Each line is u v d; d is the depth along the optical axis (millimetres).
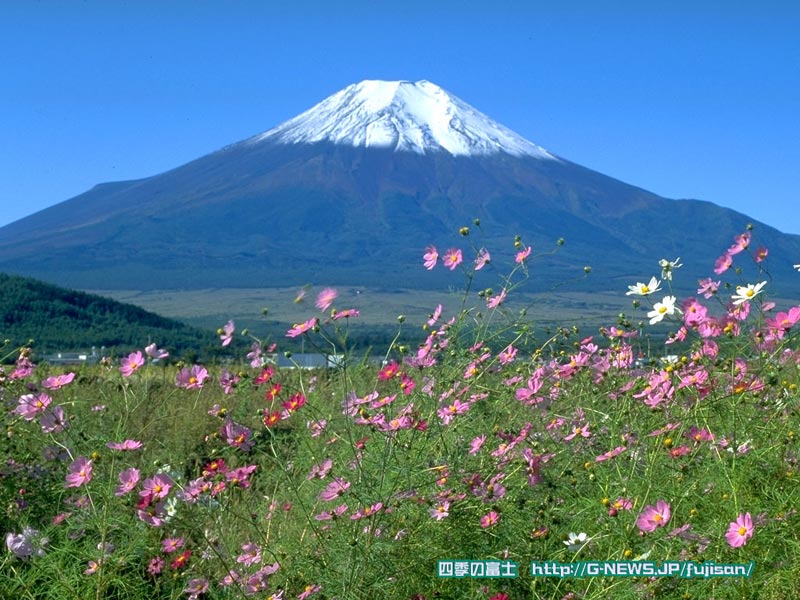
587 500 4855
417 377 5863
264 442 6891
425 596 4578
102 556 4637
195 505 4988
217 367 8461
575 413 5906
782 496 4738
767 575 4344
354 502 4789
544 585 4570
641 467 5250
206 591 4781
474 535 4734
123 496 4902
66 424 5527
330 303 5012
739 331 5523
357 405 5090
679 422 5230
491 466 4969
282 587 4645
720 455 4996
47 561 4715
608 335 6527
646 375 6012
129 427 6551
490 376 6215
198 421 7387
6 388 5969
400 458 4984
